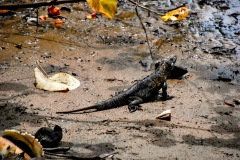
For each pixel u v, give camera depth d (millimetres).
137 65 12203
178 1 17531
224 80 11523
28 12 15797
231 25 15430
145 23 15367
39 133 7789
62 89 9430
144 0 17594
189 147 8172
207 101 10297
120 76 11484
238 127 9125
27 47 13008
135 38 14117
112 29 14789
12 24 14680
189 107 9969
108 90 10648
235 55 13188
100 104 9641
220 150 8133
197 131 8844
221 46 13750
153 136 8531
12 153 6527
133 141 8266
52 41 13562
